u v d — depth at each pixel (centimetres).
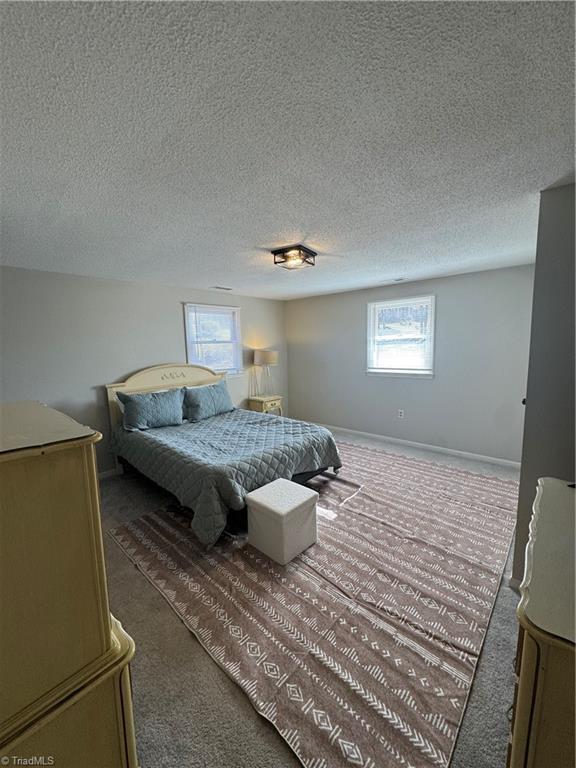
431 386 409
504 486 311
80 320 332
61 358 321
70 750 70
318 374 524
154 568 204
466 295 370
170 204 164
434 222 197
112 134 108
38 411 88
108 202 158
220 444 289
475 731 116
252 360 507
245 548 223
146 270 311
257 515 216
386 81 88
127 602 178
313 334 523
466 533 237
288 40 75
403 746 112
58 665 67
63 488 65
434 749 110
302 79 86
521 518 180
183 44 75
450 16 70
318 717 121
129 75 83
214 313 456
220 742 114
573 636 64
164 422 350
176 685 134
